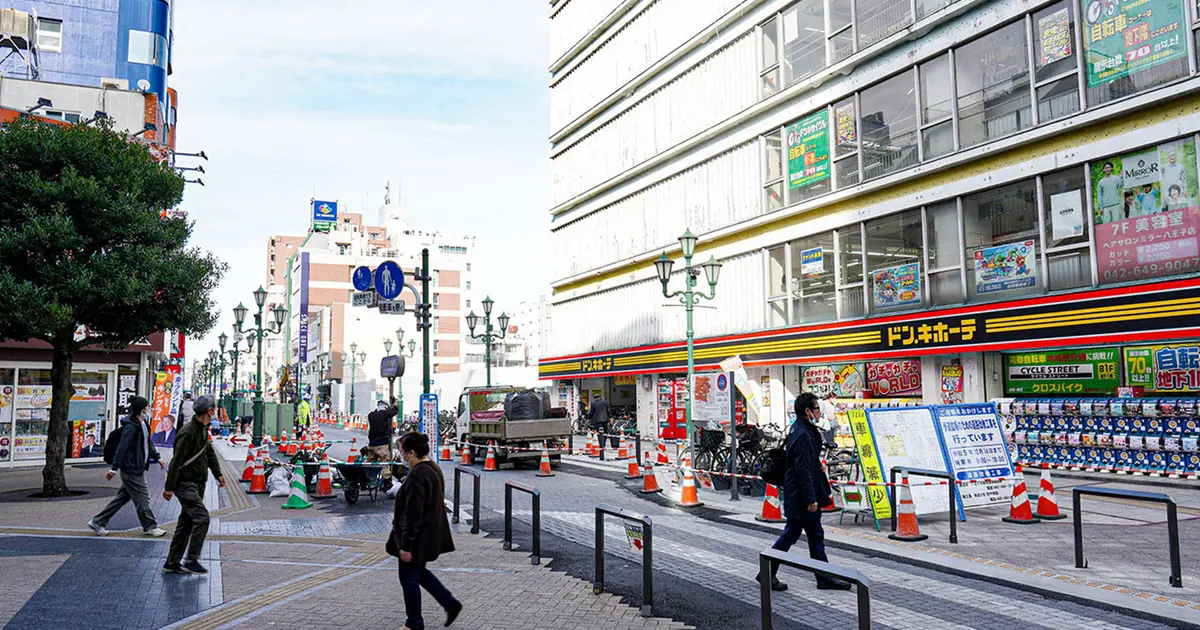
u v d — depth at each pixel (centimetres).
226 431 3872
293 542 984
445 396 6116
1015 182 1731
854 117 2156
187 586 739
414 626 567
